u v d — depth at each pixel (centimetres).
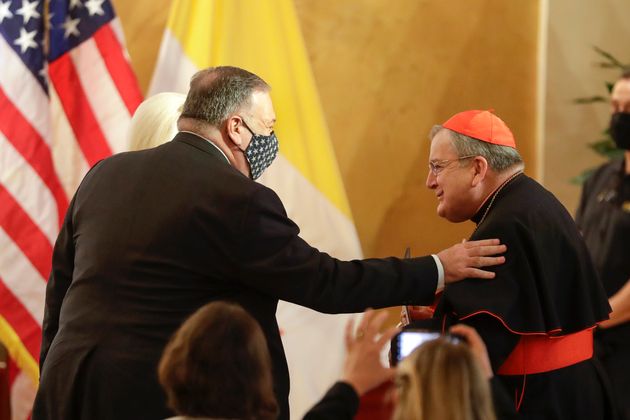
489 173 712
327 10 1197
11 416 1076
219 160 692
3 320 1053
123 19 1180
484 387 442
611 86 1127
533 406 682
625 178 1021
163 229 665
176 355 483
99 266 673
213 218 662
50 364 675
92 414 657
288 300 672
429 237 1216
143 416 650
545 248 687
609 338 972
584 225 1048
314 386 1074
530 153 1226
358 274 683
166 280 662
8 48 1077
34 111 1069
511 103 1218
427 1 1206
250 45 1106
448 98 1210
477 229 708
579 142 1212
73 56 1085
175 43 1095
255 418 480
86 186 715
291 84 1105
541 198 710
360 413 931
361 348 521
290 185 1092
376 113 1205
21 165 1060
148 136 818
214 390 475
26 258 1055
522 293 675
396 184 1210
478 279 680
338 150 1202
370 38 1202
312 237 1088
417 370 445
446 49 1209
